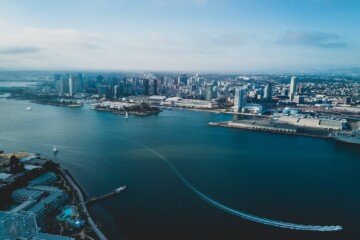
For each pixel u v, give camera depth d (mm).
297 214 165125
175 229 147750
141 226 149750
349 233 147000
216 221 156250
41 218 151125
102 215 159875
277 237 142750
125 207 169125
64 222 147500
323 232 147625
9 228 123812
